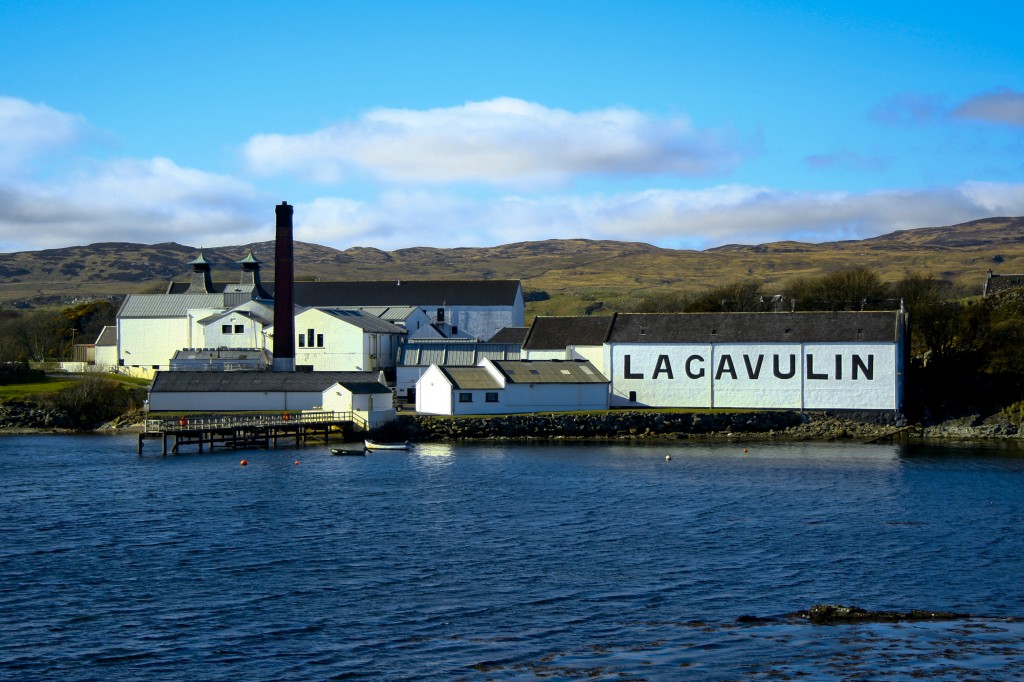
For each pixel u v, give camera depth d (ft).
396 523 282.15
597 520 284.41
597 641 187.32
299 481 350.23
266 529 276.00
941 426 477.36
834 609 200.34
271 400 501.56
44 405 520.42
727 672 171.32
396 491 329.93
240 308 653.30
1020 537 260.83
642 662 176.35
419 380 486.79
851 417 478.59
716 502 308.81
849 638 186.39
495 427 463.01
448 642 187.93
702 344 496.23
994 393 493.77
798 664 174.19
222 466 386.32
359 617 201.87
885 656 177.06
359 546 256.52
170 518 290.15
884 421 476.13
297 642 188.65
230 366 580.71
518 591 217.97
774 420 475.72
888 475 357.82
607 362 505.66
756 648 182.09
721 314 508.12
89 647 186.60
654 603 208.95
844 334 481.87
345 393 462.60
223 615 203.51
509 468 377.09
